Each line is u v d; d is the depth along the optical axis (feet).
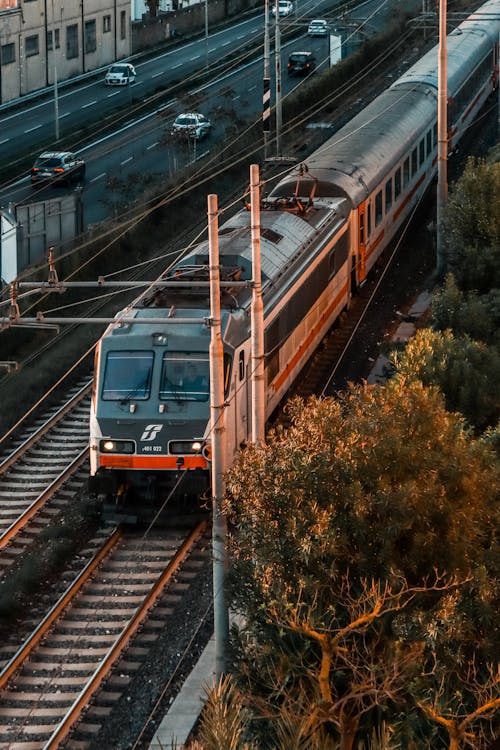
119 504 154.30
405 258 263.08
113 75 481.87
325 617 94.99
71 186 348.59
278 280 178.09
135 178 321.52
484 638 96.22
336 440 101.04
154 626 135.33
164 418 150.92
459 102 323.78
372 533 96.99
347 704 95.25
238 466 105.91
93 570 147.54
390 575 94.38
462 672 95.96
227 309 160.25
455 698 92.89
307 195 222.69
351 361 211.00
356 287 229.86
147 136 404.36
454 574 94.68
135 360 155.12
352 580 97.04
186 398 152.46
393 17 519.19
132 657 129.39
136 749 114.01
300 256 190.49
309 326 194.59
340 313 221.66
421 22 493.36
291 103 395.55
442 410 104.68
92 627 135.74
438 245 238.07
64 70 498.28
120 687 124.06
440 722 87.51
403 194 264.72
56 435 192.03
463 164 326.65
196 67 515.09
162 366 154.30
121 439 151.94
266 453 103.76
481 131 357.61
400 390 105.91
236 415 158.20
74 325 250.37
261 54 527.81
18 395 206.18
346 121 391.86
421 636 92.27
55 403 206.39
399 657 90.79
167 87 479.41
